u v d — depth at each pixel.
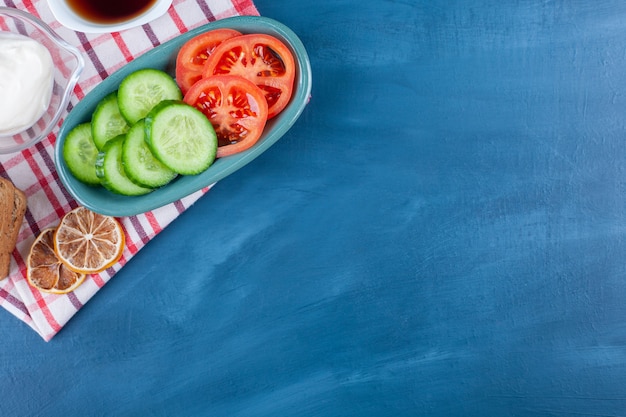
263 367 0.73
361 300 0.74
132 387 0.73
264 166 0.72
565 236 0.74
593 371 0.75
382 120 0.72
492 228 0.74
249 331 0.73
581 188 0.74
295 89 0.66
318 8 0.71
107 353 0.72
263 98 0.65
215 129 0.66
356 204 0.73
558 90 0.73
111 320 0.72
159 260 0.72
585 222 0.74
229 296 0.73
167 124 0.63
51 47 0.66
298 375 0.74
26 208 0.69
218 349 0.73
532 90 0.73
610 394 0.75
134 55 0.69
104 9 0.66
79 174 0.66
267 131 0.67
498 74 0.72
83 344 0.72
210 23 0.65
